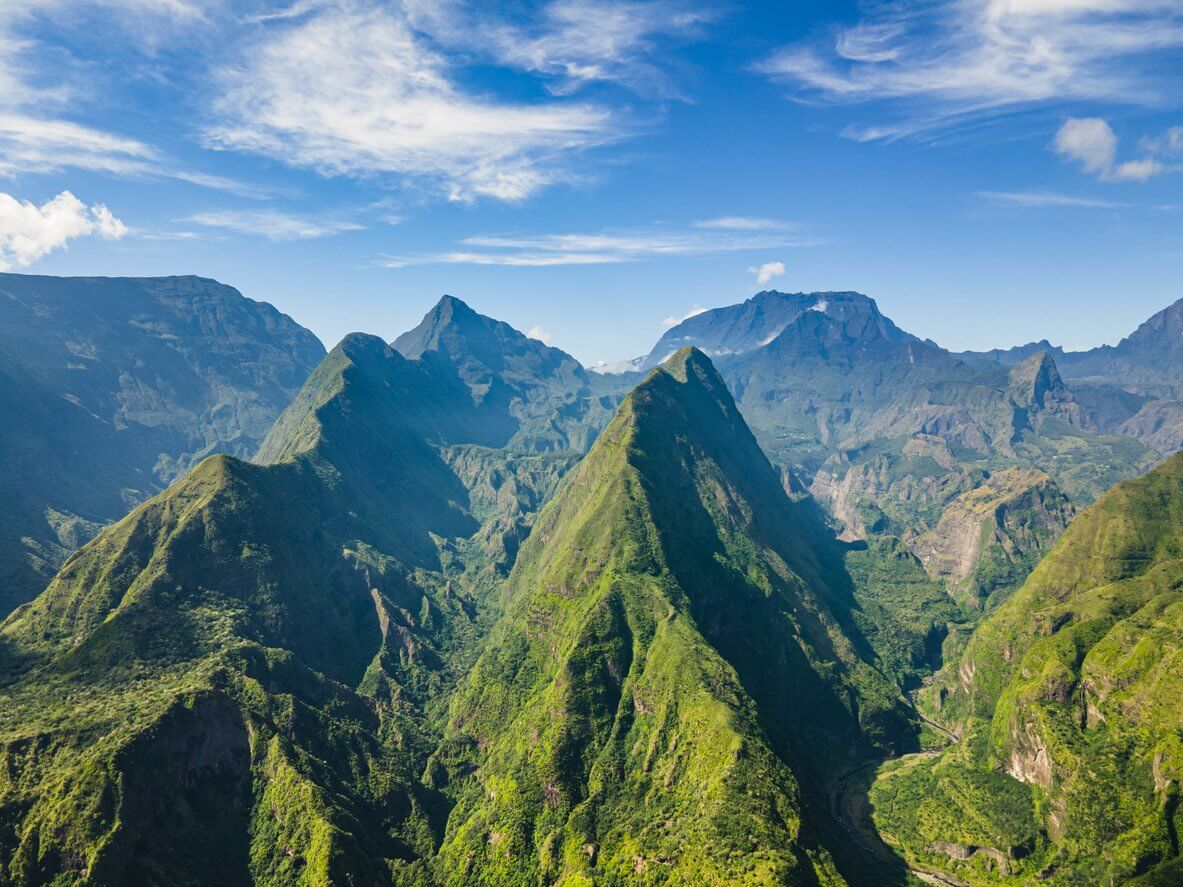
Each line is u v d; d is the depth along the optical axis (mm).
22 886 168375
